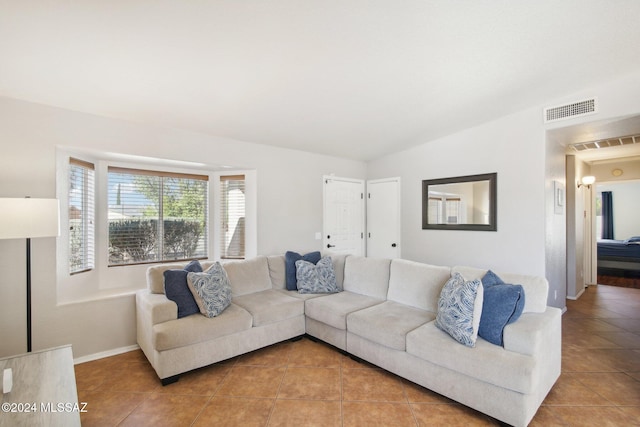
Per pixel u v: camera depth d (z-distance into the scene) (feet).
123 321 10.02
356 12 6.02
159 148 10.84
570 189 16.28
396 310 9.44
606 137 12.49
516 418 6.13
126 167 11.64
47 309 8.75
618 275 22.11
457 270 9.14
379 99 10.05
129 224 11.74
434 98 10.26
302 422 6.66
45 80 7.55
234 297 11.03
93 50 6.50
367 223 18.07
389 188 16.92
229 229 13.82
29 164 8.49
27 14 5.40
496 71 8.75
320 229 15.89
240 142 12.96
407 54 7.61
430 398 7.51
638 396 7.43
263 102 9.65
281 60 7.43
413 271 10.12
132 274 11.75
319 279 11.79
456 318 7.20
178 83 8.07
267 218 13.82
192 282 9.06
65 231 9.68
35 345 8.59
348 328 9.34
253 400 7.45
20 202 7.05
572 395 7.47
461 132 13.82
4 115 8.20
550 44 7.61
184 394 7.69
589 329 11.81
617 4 6.34
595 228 19.43
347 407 7.16
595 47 7.84
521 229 12.05
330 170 16.37
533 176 11.72
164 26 5.92
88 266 10.64
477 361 6.55
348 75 8.40
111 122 9.85
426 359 7.39
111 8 5.39
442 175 14.52
